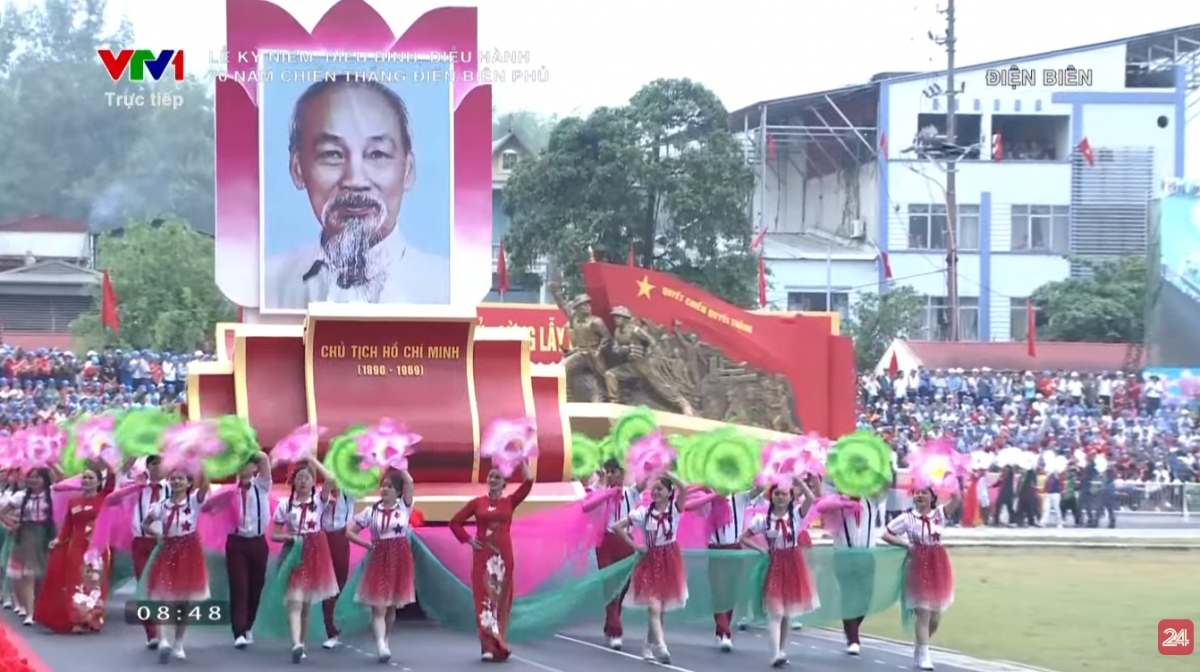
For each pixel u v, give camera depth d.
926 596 16.38
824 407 33.00
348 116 27.41
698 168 51.62
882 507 21.03
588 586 18.11
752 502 18.19
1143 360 51.69
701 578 17.88
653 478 16.98
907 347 54.75
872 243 63.06
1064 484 38.28
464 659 16.81
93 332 54.44
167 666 15.97
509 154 65.81
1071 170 61.41
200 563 16.36
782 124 66.12
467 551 19.42
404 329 21.06
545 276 56.00
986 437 41.84
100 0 63.75
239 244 26.95
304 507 16.64
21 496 20.12
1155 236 48.25
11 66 63.03
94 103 62.91
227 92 26.95
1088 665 17.16
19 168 62.47
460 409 20.94
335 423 20.38
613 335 31.77
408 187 27.59
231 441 16.75
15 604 21.11
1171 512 40.91
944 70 61.91
